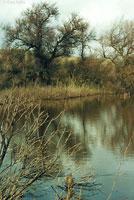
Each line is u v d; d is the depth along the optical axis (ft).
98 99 106.11
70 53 140.36
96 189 21.17
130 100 99.60
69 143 35.53
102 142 36.19
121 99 104.94
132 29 141.49
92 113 65.98
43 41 135.13
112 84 133.39
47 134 40.93
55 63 141.38
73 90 115.03
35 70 129.80
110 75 137.39
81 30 139.54
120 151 31.78
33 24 131.54
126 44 140.56
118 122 52.31
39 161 16.79
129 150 32.19
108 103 89.81
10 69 116.37
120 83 130.62
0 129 14.96
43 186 21.15
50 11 133.18
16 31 129.08
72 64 145.59
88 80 138.92
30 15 131.85
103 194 20.59
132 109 71.92
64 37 137.69
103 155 29.96
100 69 141.08
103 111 69.46
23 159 16.12
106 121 53.72
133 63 138.00
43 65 136.77
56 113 66.18
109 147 33.42
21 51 126.11
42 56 135.33
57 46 137.69
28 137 16.07
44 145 16.37
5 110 15.21
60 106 82.23
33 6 132.98
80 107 79.05
